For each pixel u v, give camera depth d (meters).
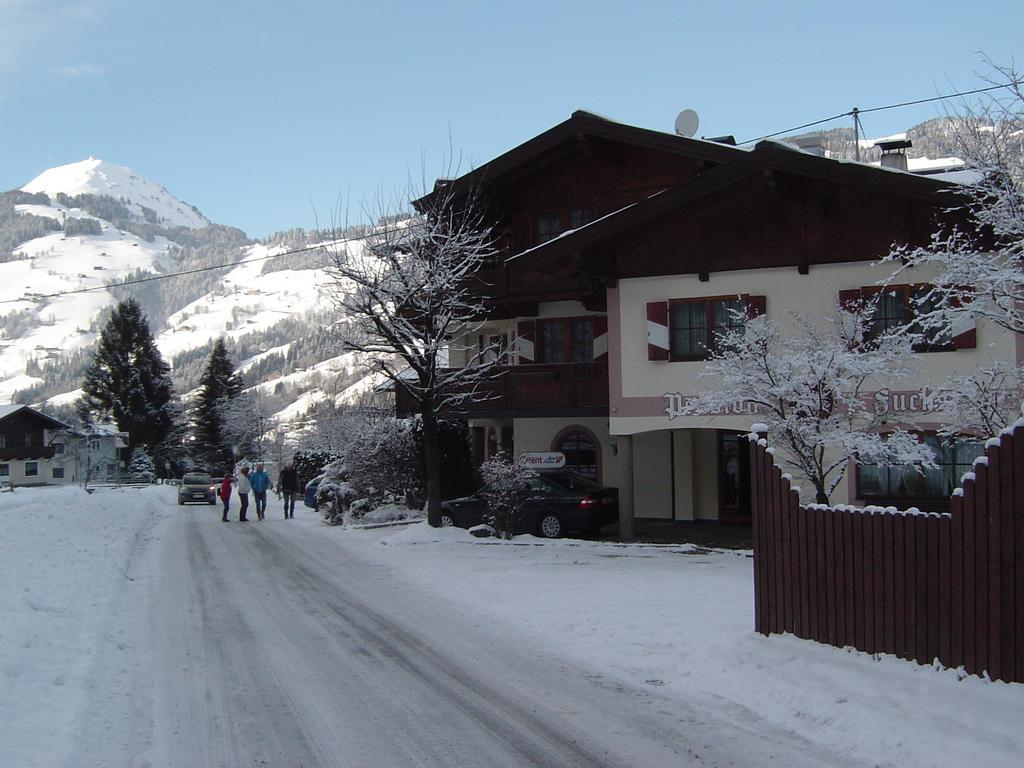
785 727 7.90
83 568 16.05
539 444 28.44
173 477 84.88
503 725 8.05
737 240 21.19
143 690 9.19
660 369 21.86
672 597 13.80
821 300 20.42
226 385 89.06
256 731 7.93
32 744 7.06
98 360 82.56
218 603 14.05
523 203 27.02
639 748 7.43
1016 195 12.70
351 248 23.59
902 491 19.80
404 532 22.39
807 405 14.12
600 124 24.97
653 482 26.50
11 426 86.50
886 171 19.02
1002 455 8.01
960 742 7.01
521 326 28.06
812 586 9.77
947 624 8.39
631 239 22.06
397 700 8.83
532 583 15.46
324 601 14.20
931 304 19.34
